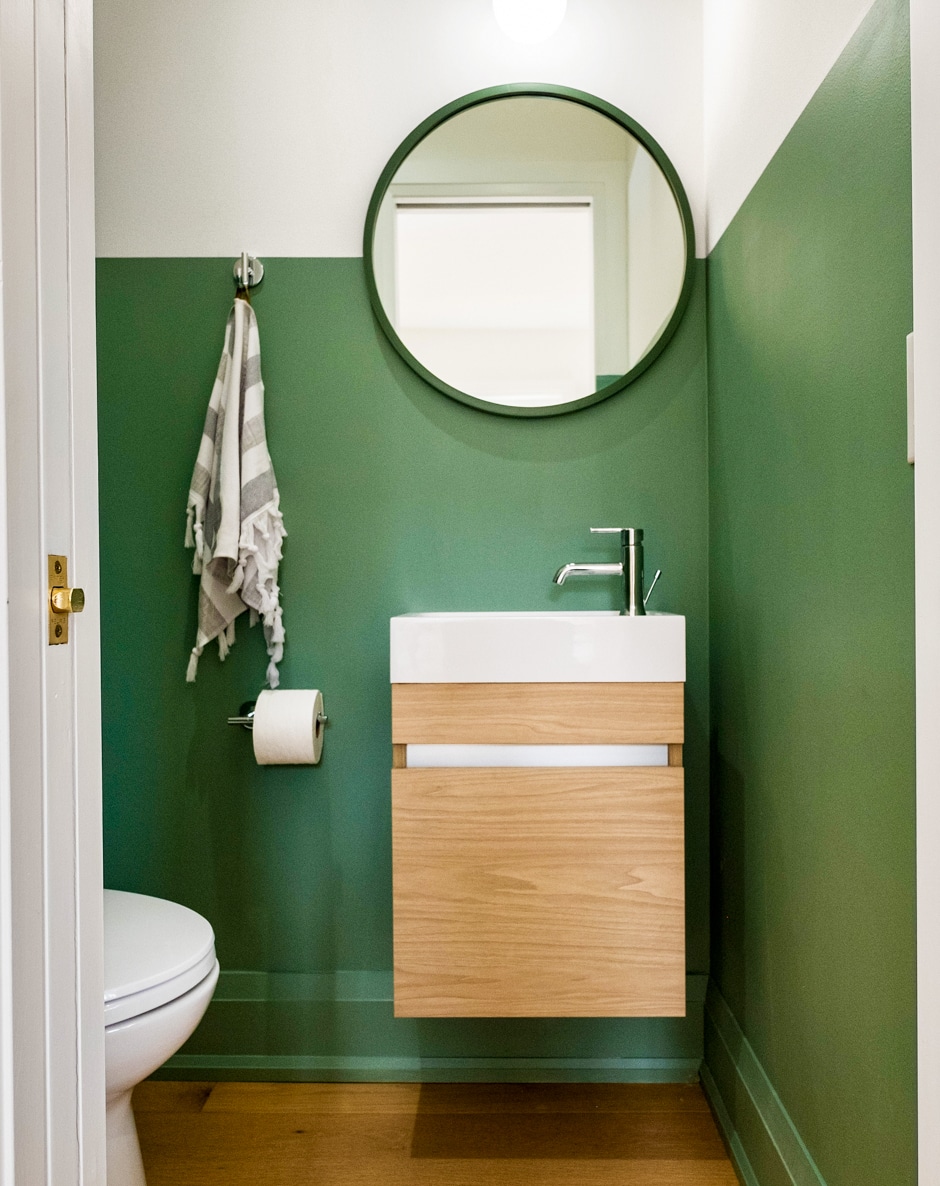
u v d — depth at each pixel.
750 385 1.44
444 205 1.75
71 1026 0.77
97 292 1.78
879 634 0.92
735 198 1.52
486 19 1.75
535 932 1.40
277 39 1.76
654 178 1.74
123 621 1.78
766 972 1.35
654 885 1.39
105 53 1.77
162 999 1.15
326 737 1.77
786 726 1.25
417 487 1.77
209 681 1.77
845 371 1.02
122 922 1.33
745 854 1.48
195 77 1.77
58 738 0.75
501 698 1.41
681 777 1.39
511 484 1.77
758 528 1.40
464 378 1.75
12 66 0.68
